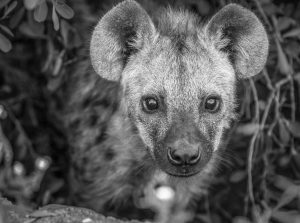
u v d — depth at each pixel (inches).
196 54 298.2
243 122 357.7
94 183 346.0
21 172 404.8
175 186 347.3
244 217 359.6
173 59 295.6
